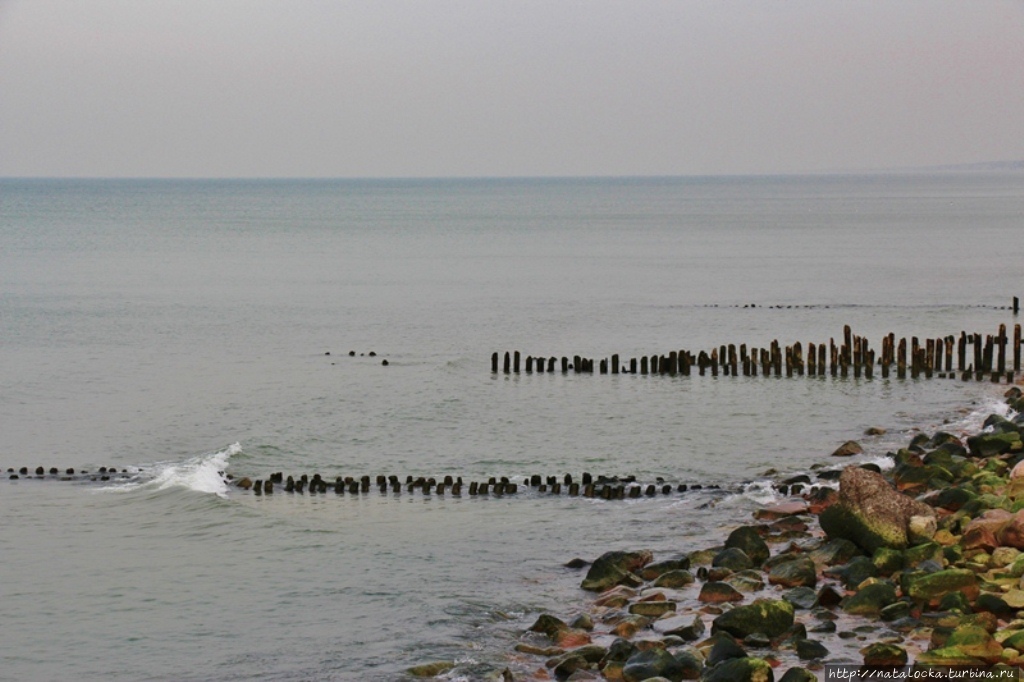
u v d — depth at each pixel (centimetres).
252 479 3947
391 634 2422
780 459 4094
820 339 7112
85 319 8250
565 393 5391
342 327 7931
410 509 3456
